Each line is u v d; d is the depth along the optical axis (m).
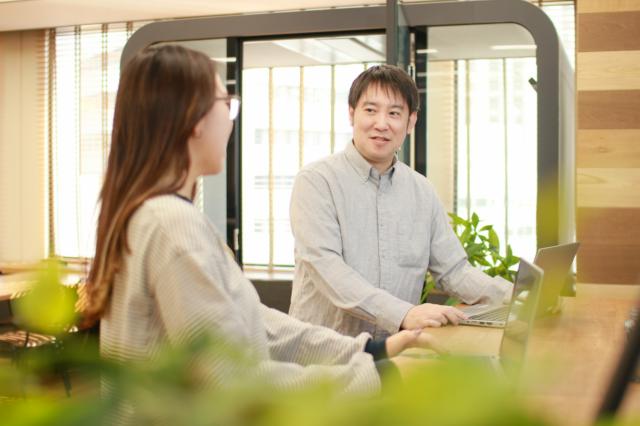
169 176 1.21
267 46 5.85
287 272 8.02
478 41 4.29
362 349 1.55
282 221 8.41
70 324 0.32
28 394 0.27
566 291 3.42
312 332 1.58
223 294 1.14
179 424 0.26
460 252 2.67
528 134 4.38
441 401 0.21
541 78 4.23
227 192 5.20
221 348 0.32
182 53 1.22
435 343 1.56
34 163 8.09
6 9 7.15
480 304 2.66
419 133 4.38
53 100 7.99
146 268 1.16
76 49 7.88
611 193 4.12
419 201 2.63
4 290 4.12
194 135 1.22
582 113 4.16
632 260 4.09
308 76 8.27
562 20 6.21
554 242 4.25
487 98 4.34
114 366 0.28
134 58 1.24
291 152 8.38
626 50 4.11
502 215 4.48
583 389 1.39
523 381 0.26
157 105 1.20
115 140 1.24
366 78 2.53
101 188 1.24
